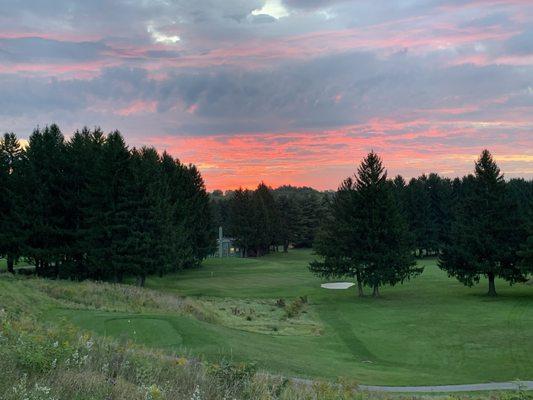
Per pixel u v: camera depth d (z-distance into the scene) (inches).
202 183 3602.4
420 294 2279.8
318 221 5644.7
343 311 1881.2
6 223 2167.8
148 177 2329.0
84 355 401.7
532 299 2001.7
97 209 2159.2
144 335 948.0
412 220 4293.8
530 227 2060.8
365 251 2276.1
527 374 981.8
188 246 2940.5
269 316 1747.0
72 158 2298.2
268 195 5251.0
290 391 442.0
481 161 2229.3
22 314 976.3
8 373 304.7
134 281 2484.0
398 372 989.8
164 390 333.7
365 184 2320.4
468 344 1268.5
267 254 5093.5
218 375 418.6
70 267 2207.2
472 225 2214.6
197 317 1470.2
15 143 2379.4
